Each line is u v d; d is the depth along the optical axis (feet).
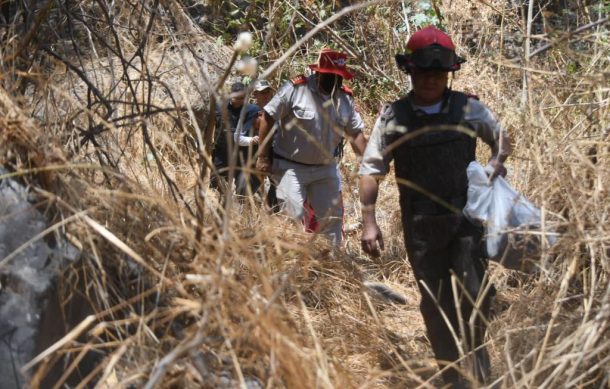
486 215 14.80
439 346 15.71
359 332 17.13
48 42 15.16
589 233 13.58
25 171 11.56
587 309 12.81
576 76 16.96
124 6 16.93
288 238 17.49
